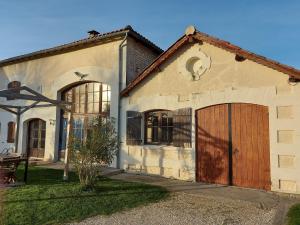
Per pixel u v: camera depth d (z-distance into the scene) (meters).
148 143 10.52
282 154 7.74
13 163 8.13
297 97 7.62
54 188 7.48
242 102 8.48
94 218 5.41
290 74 7.62
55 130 13.11
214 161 8.88
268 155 7.98
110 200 6.57
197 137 9.28
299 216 5.52
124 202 6.47
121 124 11.12
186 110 9.48
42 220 5.20
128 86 10.80
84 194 7.00
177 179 9.44
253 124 8.30
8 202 6.20
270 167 7.90
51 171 10.23
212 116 9.05
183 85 9.66
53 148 13.05
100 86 12.19
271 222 5.32
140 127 10.54
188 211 5.97
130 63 11.59
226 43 8.64
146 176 9.90
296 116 7.60
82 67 12.46
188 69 9.66
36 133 14.09
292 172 7.56
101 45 12.02
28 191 7.12
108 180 8.90
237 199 6.94
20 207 5.85
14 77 15.06
